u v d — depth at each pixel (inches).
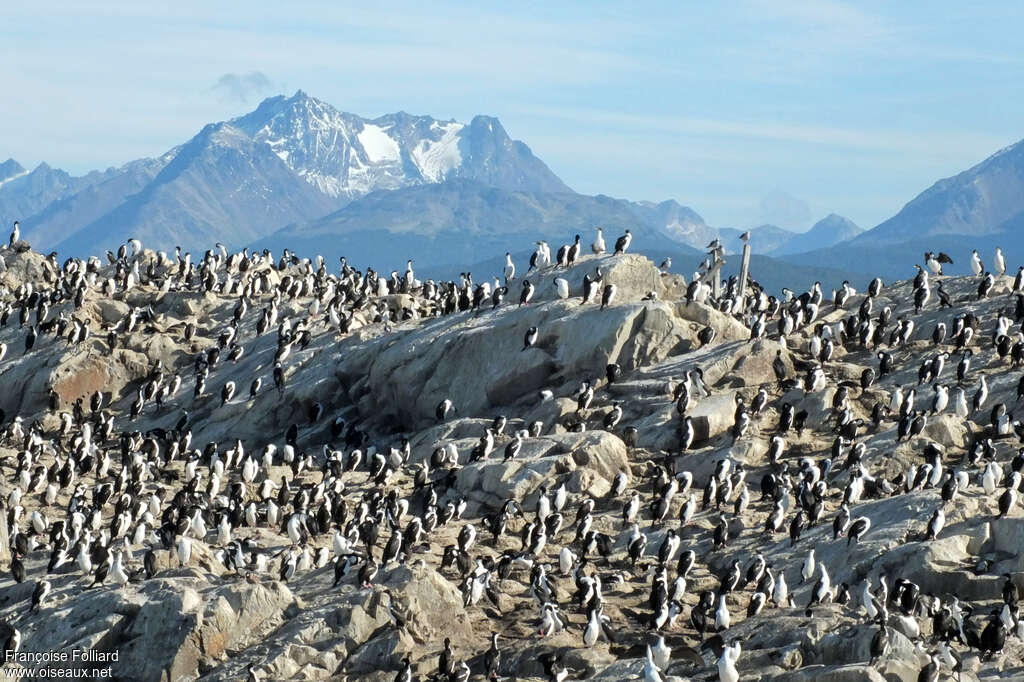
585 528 1918.1
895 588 1583.4
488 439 2230.6
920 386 2305.6
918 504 1815.9
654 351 2458.2
